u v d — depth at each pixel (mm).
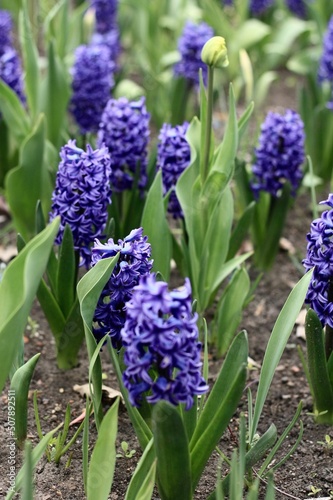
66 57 6074
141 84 7641
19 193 4520
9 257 4727
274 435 2689
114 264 2543
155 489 2936
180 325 2180
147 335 2166
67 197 3232
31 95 5066
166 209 3641
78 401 3500
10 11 7852
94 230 3348
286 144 4398
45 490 2945
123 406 3424
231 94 3416
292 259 4887
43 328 4109
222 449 3201
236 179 4555
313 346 3016
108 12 7328
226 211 3873
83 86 5395
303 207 5555
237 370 2562
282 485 3016
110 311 2686
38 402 3484
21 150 4395
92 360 2531
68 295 3516
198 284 3738
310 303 2932
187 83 6000
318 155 5621
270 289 4582
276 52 7660
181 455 2381
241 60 6066
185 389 2250
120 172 4066
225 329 3770
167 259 3396
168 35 8289
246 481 2887
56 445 3059
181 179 3625
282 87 7859
